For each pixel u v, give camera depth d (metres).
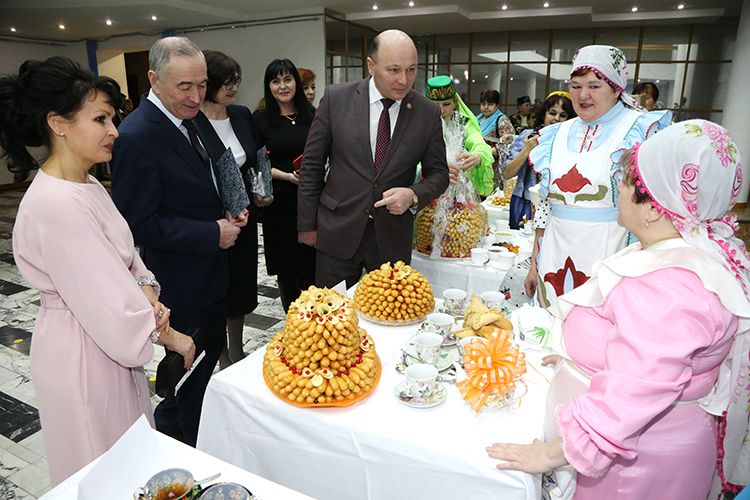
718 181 0.85
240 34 9.51
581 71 1.74
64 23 9.18
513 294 2.21
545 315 1.58
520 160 2.96
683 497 0.99
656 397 0.83
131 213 1.68
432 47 11.70
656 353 0.83
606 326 0.99
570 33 10.59
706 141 0.85
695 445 0.96
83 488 0.85
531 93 11.23
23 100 1.14
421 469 1.06
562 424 0.91
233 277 2.53
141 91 13.98
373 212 2.21
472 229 2.45
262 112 3.06
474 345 1.22
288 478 1.26
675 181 0.87
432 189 2.24
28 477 2.00
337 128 2.18
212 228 1.86
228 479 0.96
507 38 11.10
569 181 1.82
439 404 1.20
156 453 0.99
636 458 0.96
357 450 1.12
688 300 0.83
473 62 11.50
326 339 1.21
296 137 3.02
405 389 1.23
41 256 1.16
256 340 3.27
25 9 7.98
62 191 1.15
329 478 1.19
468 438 1.08
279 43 9.21
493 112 4.73
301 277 3.17
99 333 1.18
